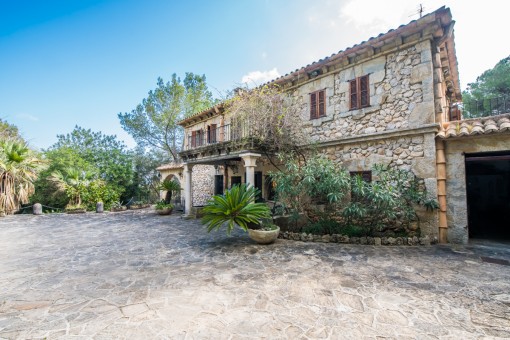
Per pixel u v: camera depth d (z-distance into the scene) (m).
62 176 16.06
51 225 10.03
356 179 6.20
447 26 5.91
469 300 3.15
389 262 4.62
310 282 3.78
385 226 6.58
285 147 7.96
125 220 11.27
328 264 4.59
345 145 7.61
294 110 8.19
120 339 2.43
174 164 16.92
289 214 7.14
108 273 4.33
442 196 5.96
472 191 10.27
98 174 18.56
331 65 7.85
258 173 10.48
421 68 6.19
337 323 2.67
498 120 5.53
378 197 5.61
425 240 5.74
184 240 6.93
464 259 4.72
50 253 5.77
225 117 11.47
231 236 7.38
